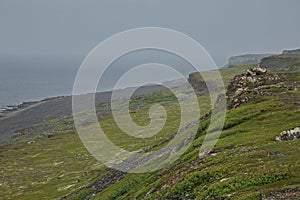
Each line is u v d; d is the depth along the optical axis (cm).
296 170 3150
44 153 14325
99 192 6538
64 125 18988
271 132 4916
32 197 9212
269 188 2919
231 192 3116
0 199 9369
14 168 12506
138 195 4738
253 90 7838
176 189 3819
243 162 3747
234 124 6056
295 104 6278
